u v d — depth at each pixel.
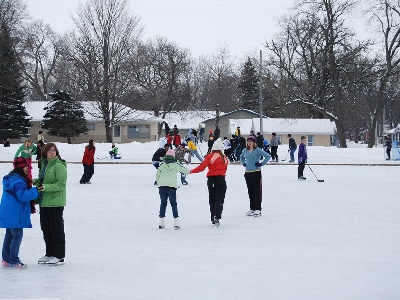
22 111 56.00
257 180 13.47
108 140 52.09
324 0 52.41
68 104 55.84
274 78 59.03
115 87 50.91
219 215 11.97
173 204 11.69
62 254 8.20
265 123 69.94
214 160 12.09
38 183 8.17
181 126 86.38
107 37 49.94
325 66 54.47
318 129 69.44
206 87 95.56
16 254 7.87
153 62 71.75
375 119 55.66
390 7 51.31
